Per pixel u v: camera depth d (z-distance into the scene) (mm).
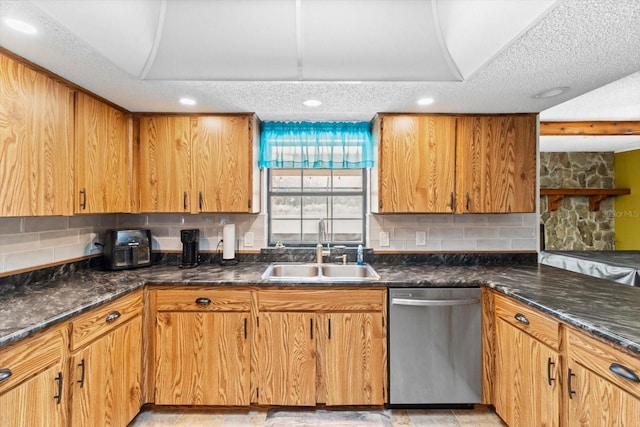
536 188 2494
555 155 5590
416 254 2766
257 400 2129
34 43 1449
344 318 2131
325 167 2760
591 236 5539
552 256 4426
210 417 2113
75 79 1833
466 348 2119
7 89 1479
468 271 2441
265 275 2270
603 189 5348
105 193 2176
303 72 1812
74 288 1873
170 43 1688
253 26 1672
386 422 2064
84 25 1372
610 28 1339
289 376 2125
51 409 1380
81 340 1551
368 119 2707
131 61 1681
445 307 2115
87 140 2008
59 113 1793
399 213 2535
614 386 1201
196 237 2600
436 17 1668
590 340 1315
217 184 2494
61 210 1802
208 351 2121
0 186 1432
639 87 2562
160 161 2477
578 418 1378
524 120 2480
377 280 2156
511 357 1883
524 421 1752
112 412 1785
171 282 2105
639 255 4223
